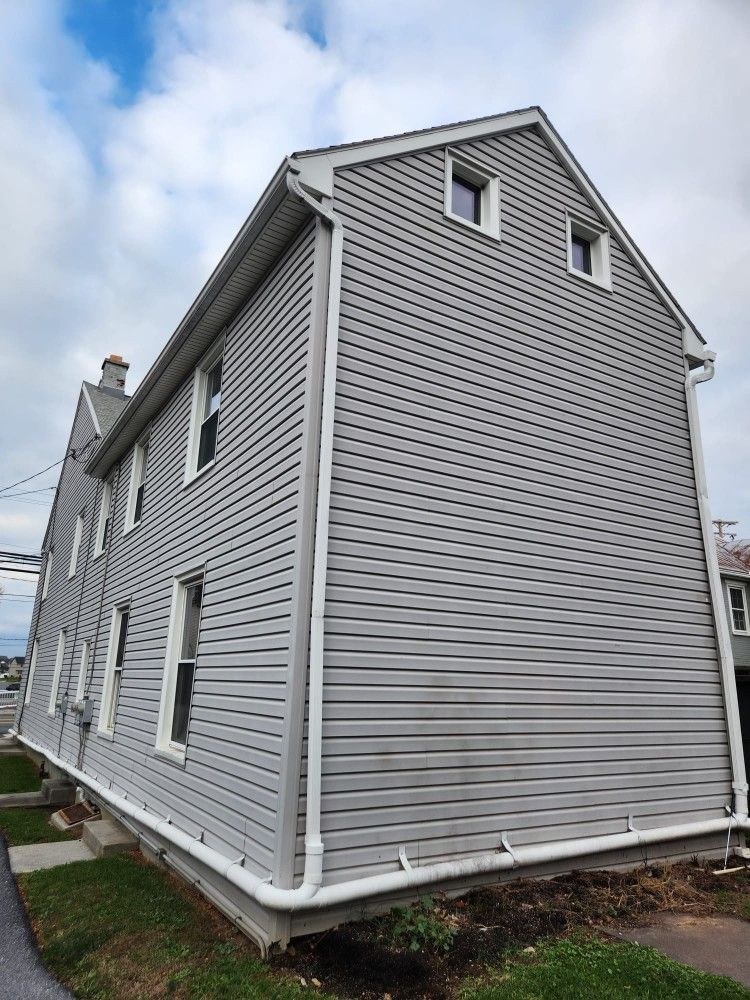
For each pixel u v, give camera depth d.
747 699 8.92
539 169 6.72
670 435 7.06
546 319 6.24
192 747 5.61
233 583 5.35
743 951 3.91
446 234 5.68
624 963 3.52
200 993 3.27
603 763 5.50
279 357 5.21
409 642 4.61
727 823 6.07
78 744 10.09
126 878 5.41
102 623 10.04
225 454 6.06
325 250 4.87
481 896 4.39
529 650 5.28
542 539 5.62
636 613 6.15
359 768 4.18
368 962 3.49
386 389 4.94
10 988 3.42
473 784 4.70
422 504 4.92
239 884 4.00
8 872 5.74
